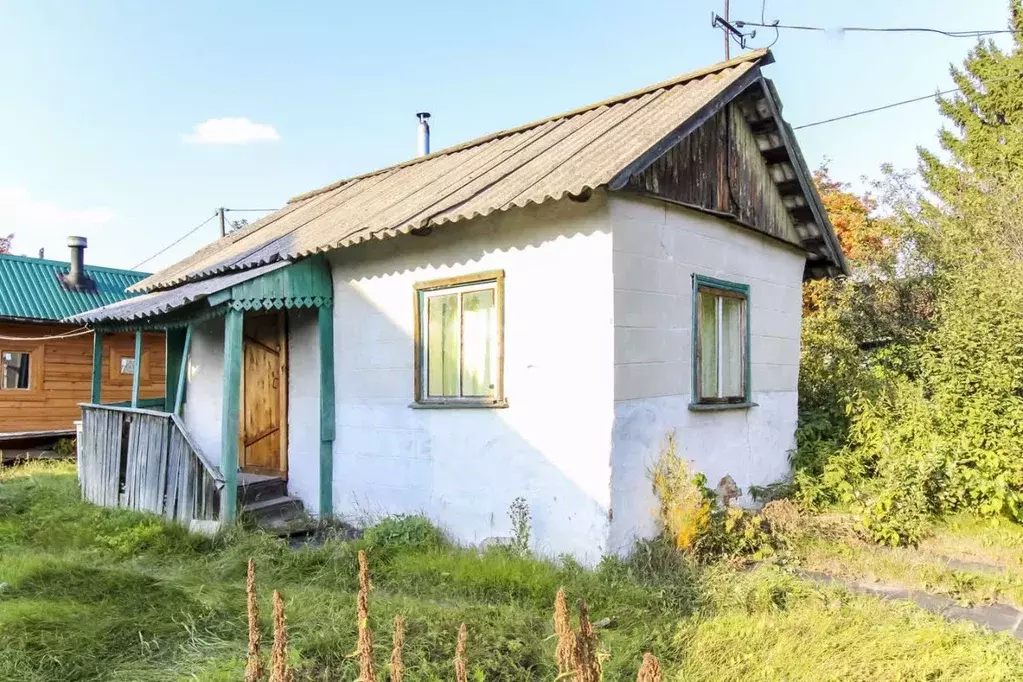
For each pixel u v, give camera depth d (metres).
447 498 6.78
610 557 5.56
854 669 3.77
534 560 5.69
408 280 7.17
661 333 6.31
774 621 4.44
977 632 4.29
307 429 8.16
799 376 9.63
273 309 8.07
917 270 12.33
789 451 8.56
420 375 7.08
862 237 16.06
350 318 7.75
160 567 6.05
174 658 4.00
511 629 4.27
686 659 3.96
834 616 4.48
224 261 8.56
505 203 5.75
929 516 7.00
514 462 6.27
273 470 8.60
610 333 5.69
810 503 7.46
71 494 9.10
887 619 4.48
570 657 2.33
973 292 8.62
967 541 6.51
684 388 6.63
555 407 6.00
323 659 3.90
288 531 7.27
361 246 7.59
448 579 5.52
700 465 6.83
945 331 8.23
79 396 14.46
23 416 13.67
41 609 4.56
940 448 7.26
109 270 16.41
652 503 6.10
